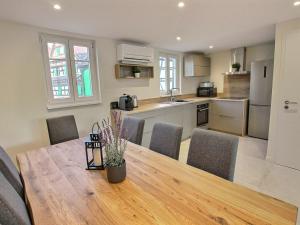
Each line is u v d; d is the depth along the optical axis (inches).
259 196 38.2
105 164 49.2
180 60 192.5
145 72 159.2
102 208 36.5
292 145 108.3
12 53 95.0
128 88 148.4
